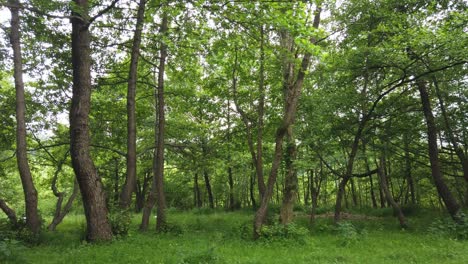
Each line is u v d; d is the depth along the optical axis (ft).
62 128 60.59
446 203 51.37
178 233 46.57
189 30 34.45
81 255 30.71
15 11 43.62
